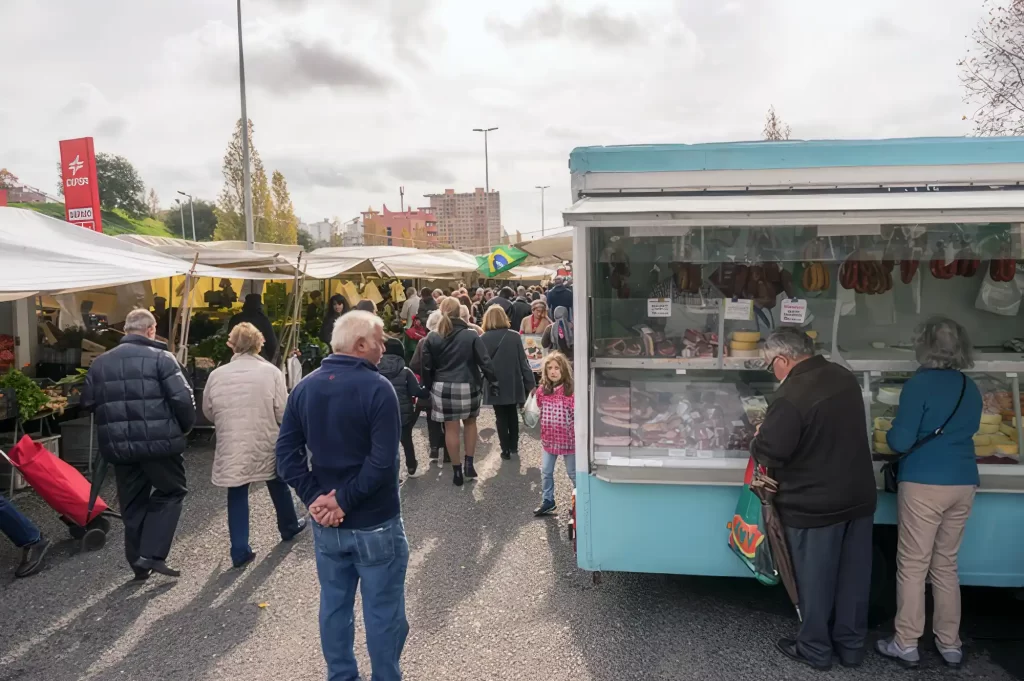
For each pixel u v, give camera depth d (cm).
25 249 511
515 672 311
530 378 678
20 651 339
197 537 488
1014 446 345
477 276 2442
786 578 306
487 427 859
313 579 418
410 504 555
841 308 386
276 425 441
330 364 265
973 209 282
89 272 514
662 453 357
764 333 378
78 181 1109
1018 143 325
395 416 260
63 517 470
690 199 318
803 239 359
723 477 333
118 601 391
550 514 525
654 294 377
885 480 326
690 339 377
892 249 354
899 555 311
